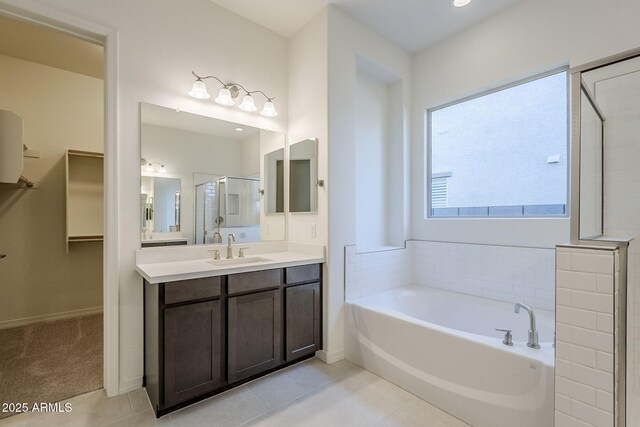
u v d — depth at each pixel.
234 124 2.53
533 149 2.40
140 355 1.99
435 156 3.07
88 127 3.35
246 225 2.59
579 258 1.28
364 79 3.05
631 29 1.89
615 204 1.76
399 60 3.05
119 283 1.93
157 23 2.12
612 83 1.79
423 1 2.39
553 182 2.30
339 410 1.76
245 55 2.59
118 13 1.95
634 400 1.53
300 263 2.27
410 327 1.96
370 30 2.75
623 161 1.76
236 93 2.43
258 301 2.04
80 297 3.32
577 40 2.10
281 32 2.79
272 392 1.94
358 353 2.34
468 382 1.66
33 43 2.71
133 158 2.01
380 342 2.16
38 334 2.78
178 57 2.21
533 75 2.39
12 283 2.97
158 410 1.65
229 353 1.90
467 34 2.73
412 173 3.17
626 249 1.32
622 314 1.27
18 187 3.00
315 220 2.54
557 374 1.32
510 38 2.44
